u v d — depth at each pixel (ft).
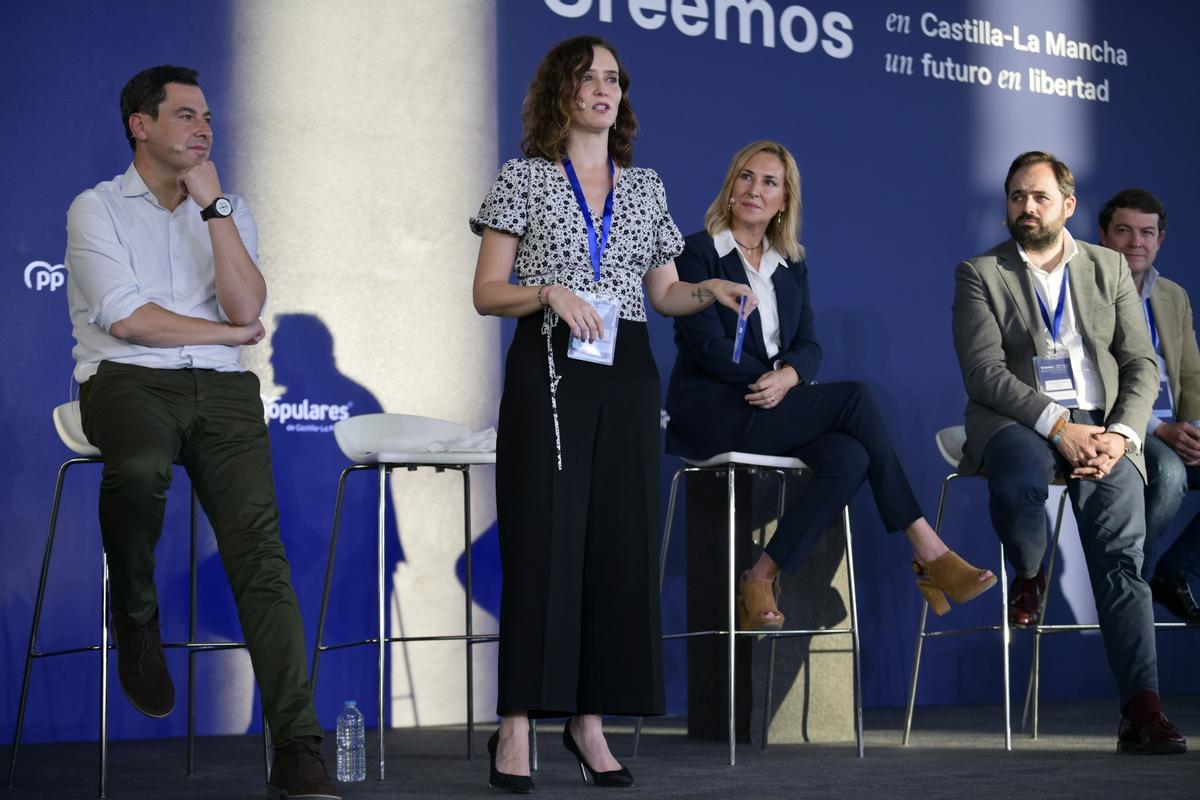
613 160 20.92
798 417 26.35
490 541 33.53
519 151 34.40
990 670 37.86
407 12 33.35
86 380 20.10
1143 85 41.70
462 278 33.63
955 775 21.65
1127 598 24.90
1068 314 27.40
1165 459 27.76
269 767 22.75
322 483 31.96
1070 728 30.30
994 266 27.78
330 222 32.35
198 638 30.50
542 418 19.47
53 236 30.04
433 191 33.40
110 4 30.68
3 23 29.81
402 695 32.32
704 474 29.43
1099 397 26.94
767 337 27.58
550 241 19.71
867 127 38.06
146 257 20.68
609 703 19.76
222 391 20.02
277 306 31.78
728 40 36.68
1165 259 41.34
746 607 25.86
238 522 19.35
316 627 31.71
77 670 29.68
